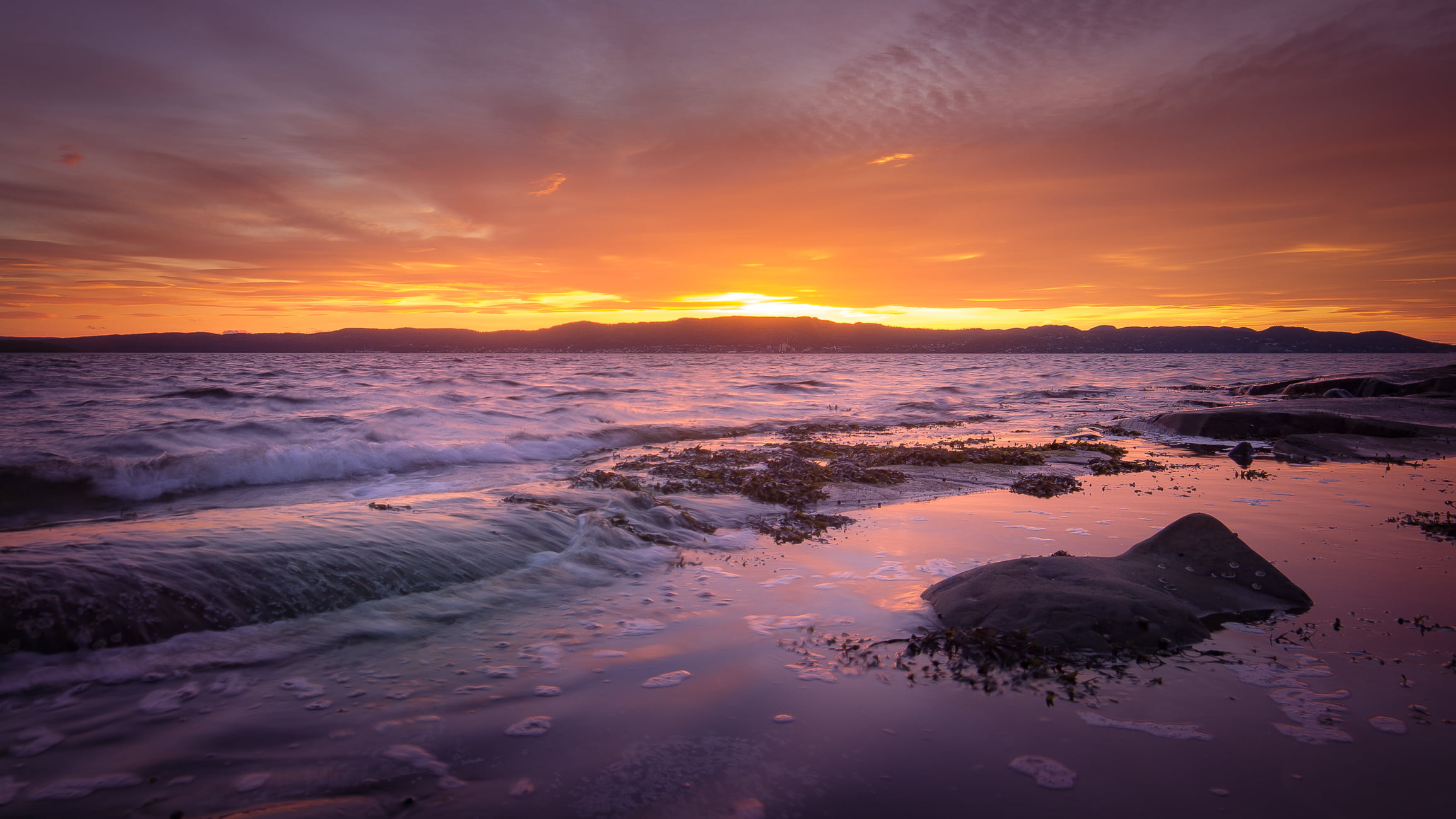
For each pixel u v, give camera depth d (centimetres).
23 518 866
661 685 372
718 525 802
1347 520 812
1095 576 492
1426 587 549
